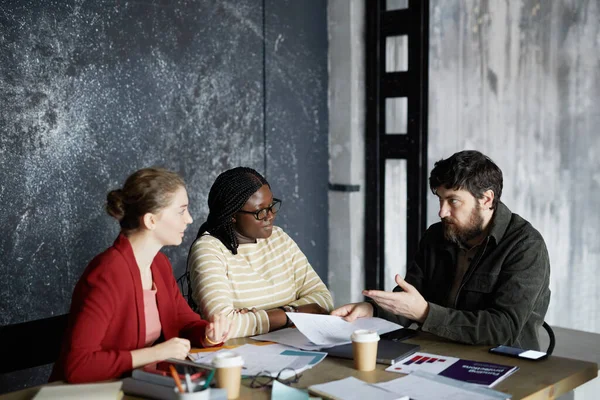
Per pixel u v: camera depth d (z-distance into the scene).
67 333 1.80
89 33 3.19
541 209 4.68
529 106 4.63
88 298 1.83
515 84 4.59
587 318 4.81
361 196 4.47
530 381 1.69
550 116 4.66
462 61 4.45
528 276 2.18
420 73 4.15
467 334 2.04
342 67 4.37
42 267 3.10
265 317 2.24
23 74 2.97
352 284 4.46
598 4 4.64
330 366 1.82
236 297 2.41
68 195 3.16
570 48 4.62
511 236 2.26
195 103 3.66
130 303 1.92
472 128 4.52
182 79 3.58
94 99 3.23
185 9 3.57
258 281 2.47
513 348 1.96
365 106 4.43
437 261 2.45
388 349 1.93
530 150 4.64
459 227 2.27
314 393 1.59
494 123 4.59
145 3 3.39
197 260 2.36
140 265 1.99
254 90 3.96
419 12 4.12
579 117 4.69
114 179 3.33
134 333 1.92
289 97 4.18
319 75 4.38
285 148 4.18
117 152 3.33
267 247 2.55
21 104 2.97
